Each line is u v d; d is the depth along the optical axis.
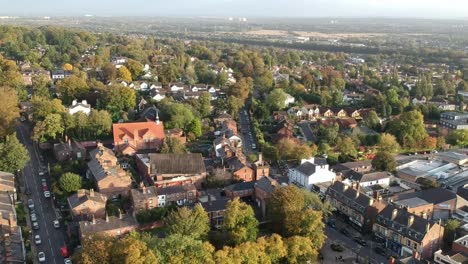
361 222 158.50
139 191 161.25
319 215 145.25
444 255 135.38
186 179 179.38
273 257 131.88
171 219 140.62
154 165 180.75
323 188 178.88
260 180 173.75
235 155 199.88
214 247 135.38
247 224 141.50
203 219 141.38
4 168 180.88
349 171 199.25
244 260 125.19
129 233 133.50
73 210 150.50
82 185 173.00
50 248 142.50
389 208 153.88
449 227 148.75
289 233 145.62
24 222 154.38
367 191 184.12
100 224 143.38
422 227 142.38
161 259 117.44
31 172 193.88
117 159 199.25
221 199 166.75
